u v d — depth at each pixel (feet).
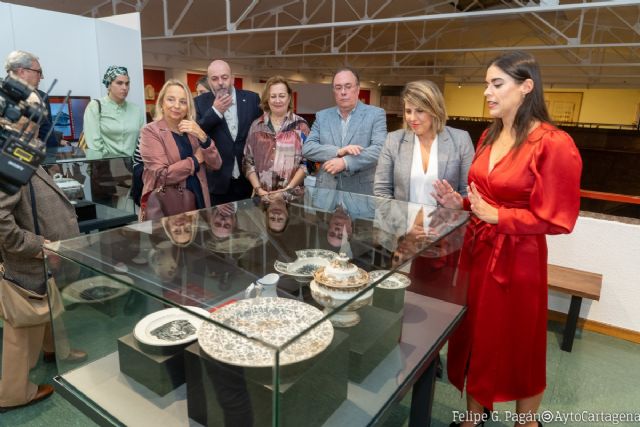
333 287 2.93
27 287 5.25
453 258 4.55
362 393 3.12
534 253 4.58
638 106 53.26
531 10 21.58
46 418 5.73
